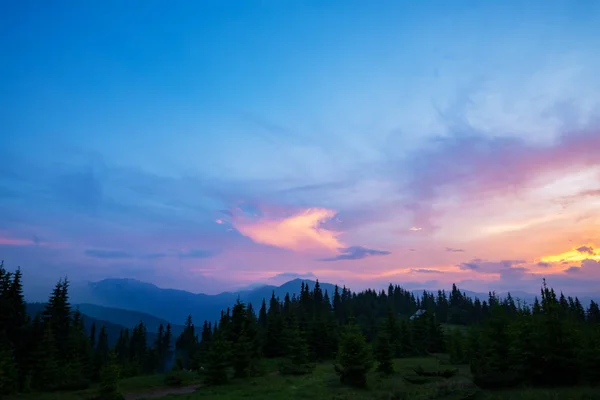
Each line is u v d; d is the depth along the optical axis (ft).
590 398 64.75
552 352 86.63
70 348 217.36
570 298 371.56
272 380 148.36
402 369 167.12
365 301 559.79
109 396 121.60
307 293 447.01
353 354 124.16
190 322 412.16
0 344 155.63
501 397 70.90
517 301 126.62
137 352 359.66
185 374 178.09
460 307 559.38
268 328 249.96
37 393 145.28
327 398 99.09
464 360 194.70
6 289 194.70
